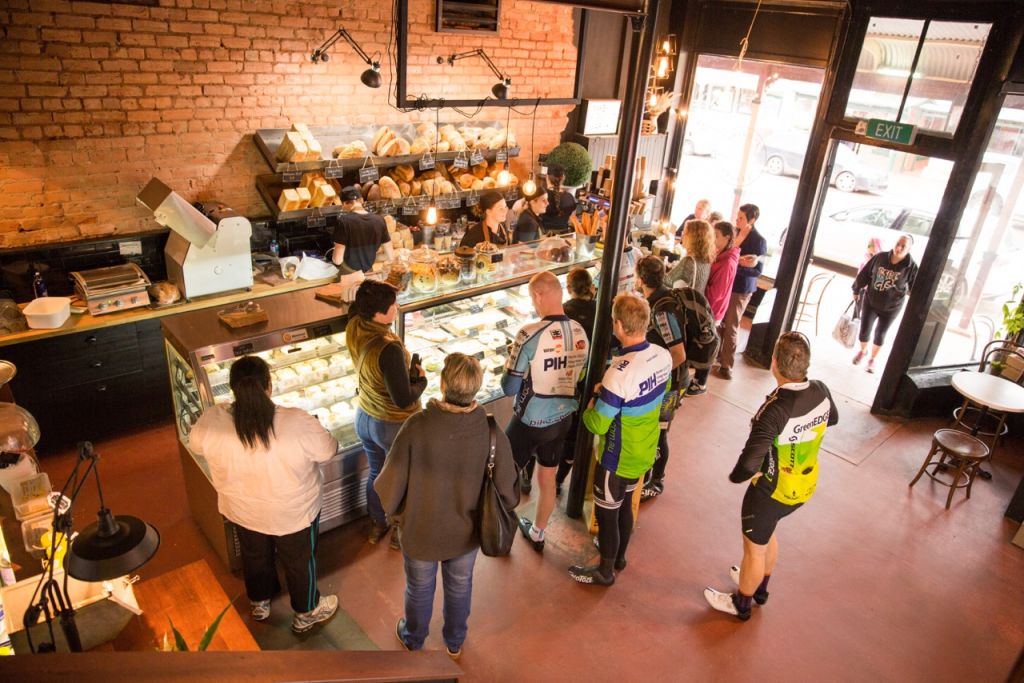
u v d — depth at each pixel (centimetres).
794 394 330
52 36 453
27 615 182
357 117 617
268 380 295
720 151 1238
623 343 350
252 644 236
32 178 474
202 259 498
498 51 687
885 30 561
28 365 451
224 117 543
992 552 455
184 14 498
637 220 729
